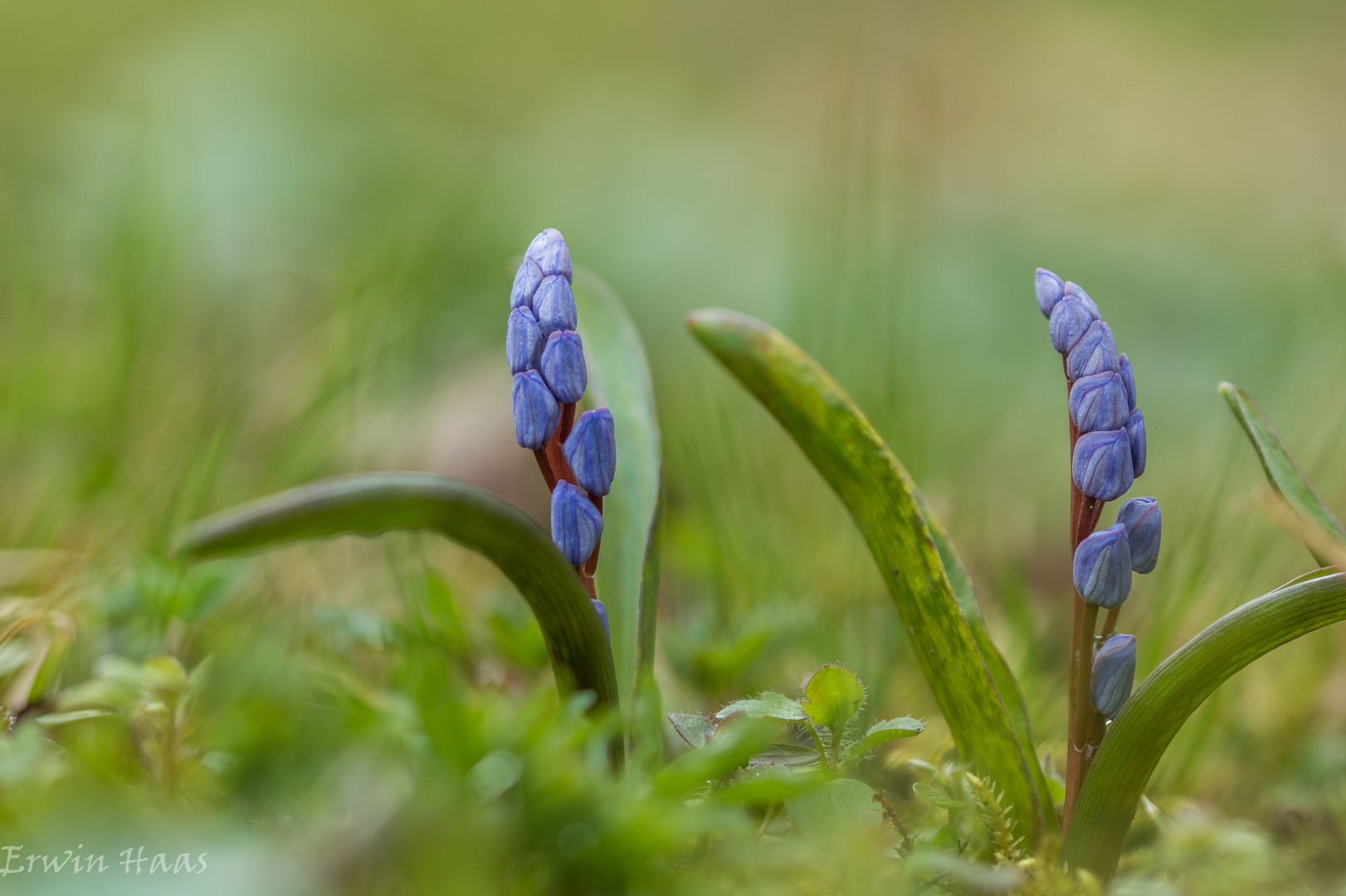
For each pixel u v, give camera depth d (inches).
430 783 18.4
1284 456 20.1
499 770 18.4
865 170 32.7
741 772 19.4
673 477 30.1
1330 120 71.0
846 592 23.5
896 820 19.4
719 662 21.9
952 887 19.2
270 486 26.7
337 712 19.3
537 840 18.3
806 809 18.9
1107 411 19.0
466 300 42.5
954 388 39.3
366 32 78.7
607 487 19.1
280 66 59.4
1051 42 86.4
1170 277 50.9
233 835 18.3
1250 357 42.9
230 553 17.9
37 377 28.5
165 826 18.3
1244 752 22.5
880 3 91.3
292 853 18.0
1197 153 69.9
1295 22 87.4
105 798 18.4
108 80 58.2
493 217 49.0
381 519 18.2
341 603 23.3
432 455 32.3
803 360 19.9
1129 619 23.7
